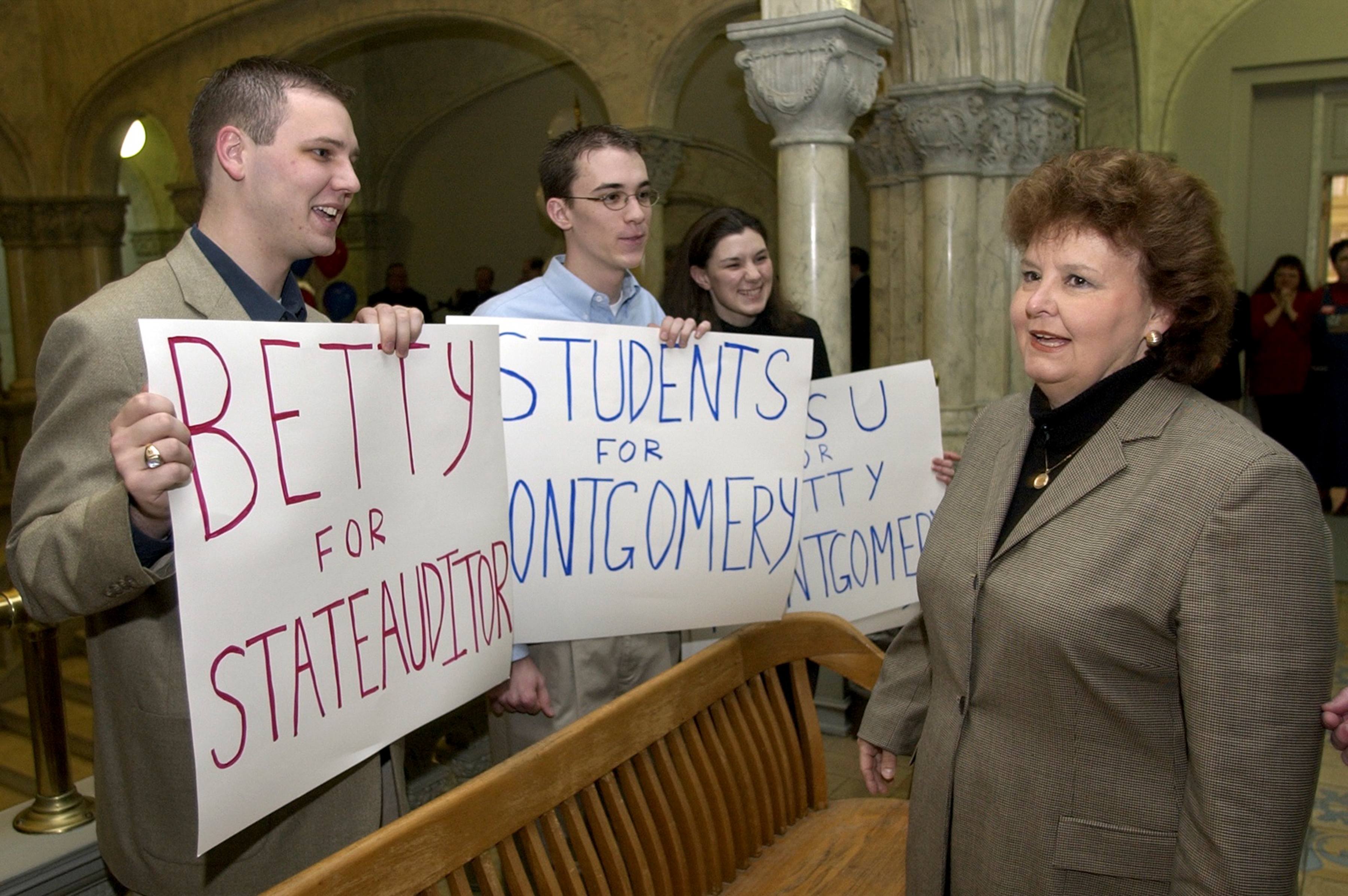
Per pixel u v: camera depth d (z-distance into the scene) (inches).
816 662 77.0
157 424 39.9
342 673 50.1
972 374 184.1
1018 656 46.5
